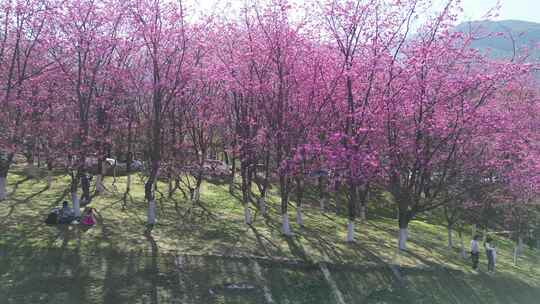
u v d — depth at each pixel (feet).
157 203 94.79
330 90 78.74
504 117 78.48
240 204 102.37
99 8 78.38
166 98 88.43
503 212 99.09
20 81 78.33
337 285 63.16
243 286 58.39
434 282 70.13
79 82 76.79
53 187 101.04
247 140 82.28
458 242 103.86
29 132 80.74
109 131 93.97
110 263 58.95
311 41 80.33
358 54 78.64
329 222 98.58
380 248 81.15
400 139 78.54
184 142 98.78
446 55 75.72
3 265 54.95
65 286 52.49
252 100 84.69
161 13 76.28
